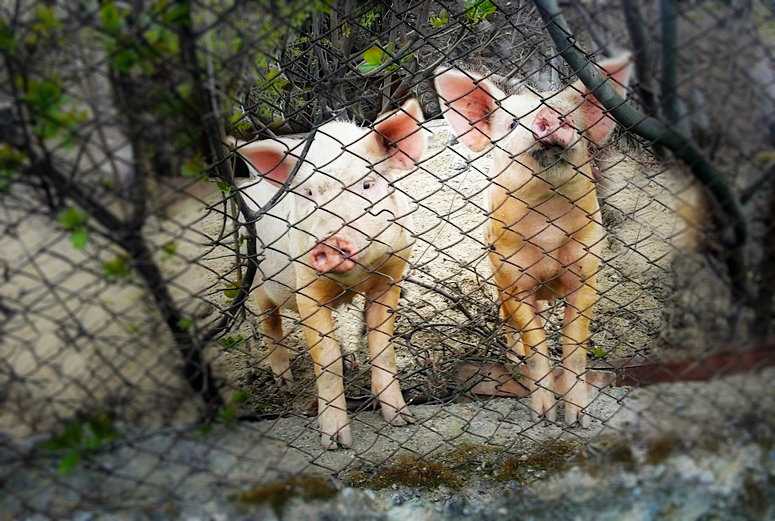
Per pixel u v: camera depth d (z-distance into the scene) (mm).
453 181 6105
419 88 6246
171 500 2498
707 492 2809
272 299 4129
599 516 2838
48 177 2168
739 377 3008
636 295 4562
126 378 2408
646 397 3209
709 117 2887
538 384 3475
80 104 2158
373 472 3238
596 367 3885
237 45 2529
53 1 2064
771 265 2975
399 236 3643
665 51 2779
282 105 4988
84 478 2432
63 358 2344
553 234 3592
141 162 2285
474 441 3459
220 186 3459
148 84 2227
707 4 2604
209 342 2832
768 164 2881
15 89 2066
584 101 3467
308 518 2703
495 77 4629
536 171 3445
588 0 3084
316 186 3443
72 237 2152
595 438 3287
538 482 3078
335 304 3816
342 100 5098
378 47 3924
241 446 2746
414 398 3934
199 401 2598
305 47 5262
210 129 2703
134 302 2369
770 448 2861
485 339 4352
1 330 2217
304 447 3500
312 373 4438
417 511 2996
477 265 5172
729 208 2938
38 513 2359
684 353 3146
